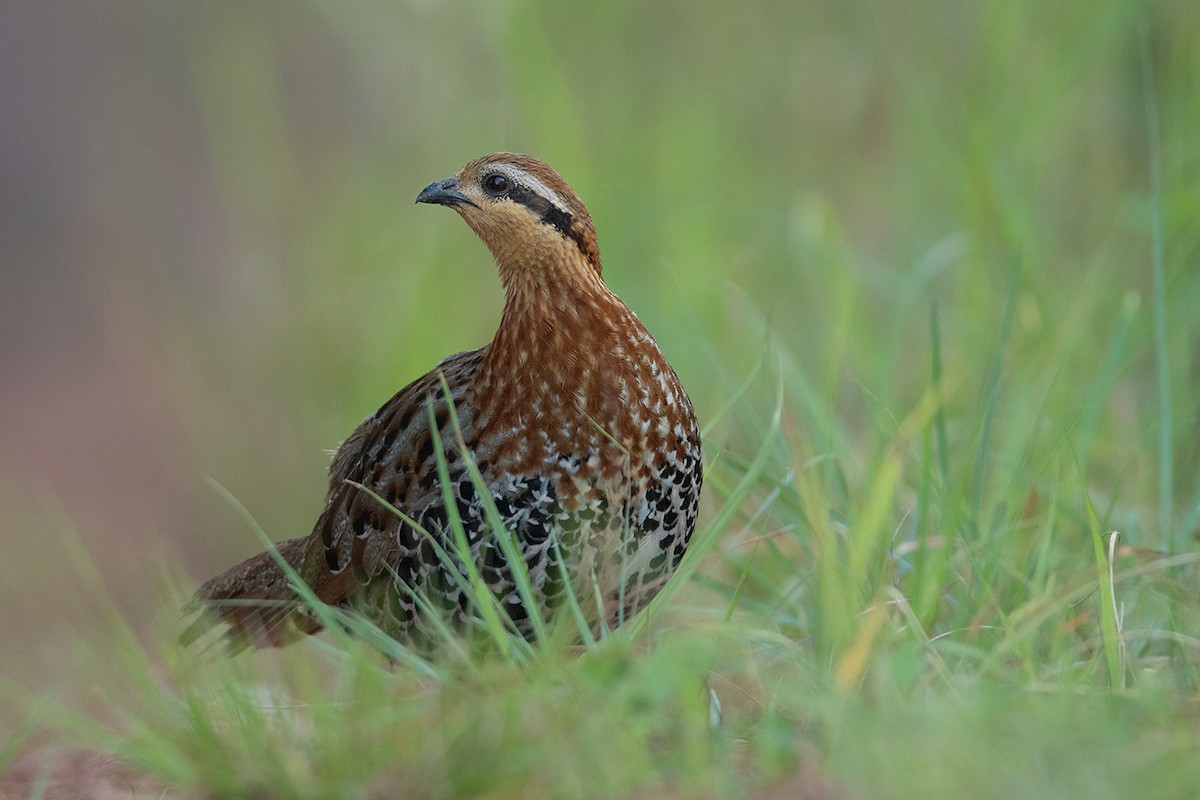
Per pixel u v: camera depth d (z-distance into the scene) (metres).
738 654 7.92
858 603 7.27
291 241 16.12
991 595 7.37
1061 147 12.80
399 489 7.84
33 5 24.38
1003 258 11.65
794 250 13.02
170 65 23.91
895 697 6.24
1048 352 10.20
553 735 6.00
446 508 7.59
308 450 15.23
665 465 7.59
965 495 8.40
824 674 6.71
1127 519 8.77
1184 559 7.33
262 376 16.28
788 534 9.26
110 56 24.38
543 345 7.46
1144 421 10.01
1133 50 12.54
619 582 7.61
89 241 23.72
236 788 6.23
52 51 24.78
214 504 15.99
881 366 11.43
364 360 14.67
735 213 13.76
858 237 14.07
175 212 23.05
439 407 7.81
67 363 22.75
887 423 8.99
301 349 15.49
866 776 5.67
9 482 18.58
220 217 22.55
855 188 14.23
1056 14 12.45
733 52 14.65
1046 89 12.23
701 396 12.34
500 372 7.57
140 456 18.92
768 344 9.27
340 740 6.23
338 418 14.91
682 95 14.15
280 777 6.18
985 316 11.29
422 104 14.98
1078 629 7.59
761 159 14.38
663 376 7.62
